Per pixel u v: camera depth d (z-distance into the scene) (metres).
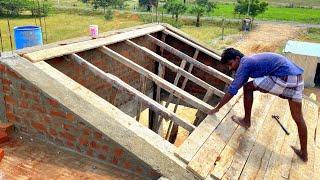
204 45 8.02
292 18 50.88
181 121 4.27
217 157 3.77
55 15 47.97
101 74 4.69
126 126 3.65
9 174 3.55
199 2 56.06
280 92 4.12
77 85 4.09
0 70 4.08
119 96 7.28
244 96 4.52
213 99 7.86
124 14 48.91
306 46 19.45
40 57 4.45
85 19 45.53
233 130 4.50
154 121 6.86
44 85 3.89
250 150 4.16
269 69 4.03
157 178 3.40
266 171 3.82
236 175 3.59
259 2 44.56
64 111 3.75
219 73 6.48
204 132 4.20
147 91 8.51
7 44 22.02
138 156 3.39
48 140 4.09
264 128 4.83
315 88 17.97
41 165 3.71
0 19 41.59
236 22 43.81
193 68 7.95
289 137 4.77
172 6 44.50
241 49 27.83
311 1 93.12
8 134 4.25
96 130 3.59
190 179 3.30
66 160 3.79
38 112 4.00
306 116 5.75
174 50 7.10
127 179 3.47
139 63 7.81
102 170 3.61
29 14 47.56
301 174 3.96
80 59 4.91
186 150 3.65
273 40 33.31
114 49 6.66
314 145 4.79
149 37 7.39
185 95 4.84
